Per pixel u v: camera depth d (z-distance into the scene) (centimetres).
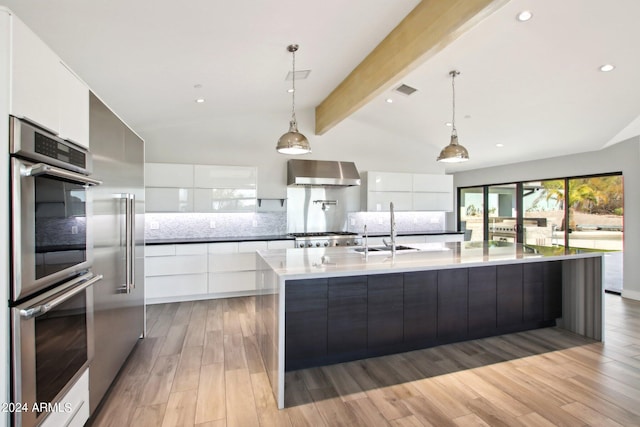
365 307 280
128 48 266
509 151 597
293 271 233
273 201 564
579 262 348
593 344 320
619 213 507
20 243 132
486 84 386
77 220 181
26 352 134
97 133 210
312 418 207
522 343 321
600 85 348
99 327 212
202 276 469
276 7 243
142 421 203
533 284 351
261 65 347
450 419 206
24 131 133
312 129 584
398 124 590
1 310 127
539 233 632
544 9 254
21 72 133
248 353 301
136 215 309
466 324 320
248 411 214
